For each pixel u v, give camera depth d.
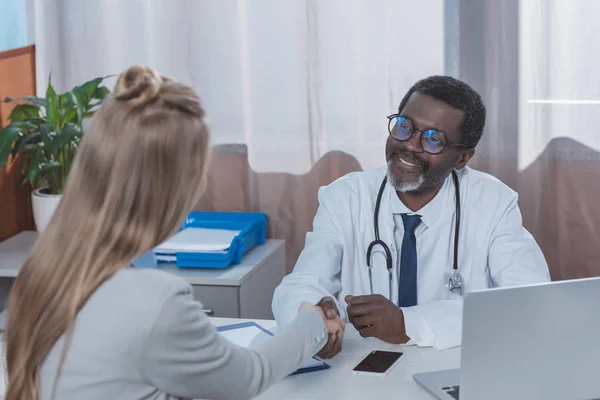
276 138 2.88
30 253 1.05
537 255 1.96
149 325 1.01
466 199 2.01
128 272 1.04
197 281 2.41
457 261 1.96
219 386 1.10
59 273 1.02
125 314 1.01
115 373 1.01
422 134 1.86
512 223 2.00
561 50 2.66
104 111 1.03
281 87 2.84
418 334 1.65
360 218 2.02
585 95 2.67
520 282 1.88
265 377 1.17
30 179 2.58
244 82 2.87
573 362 1.30
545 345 1.28
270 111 2.86
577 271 2.79
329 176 2.87
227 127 2.90
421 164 1.87
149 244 1.03
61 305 1.02
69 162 2.65
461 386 1.28
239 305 2.41
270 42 2.82
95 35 2.93
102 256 1.01
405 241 1.97
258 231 2.81
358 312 1.66
